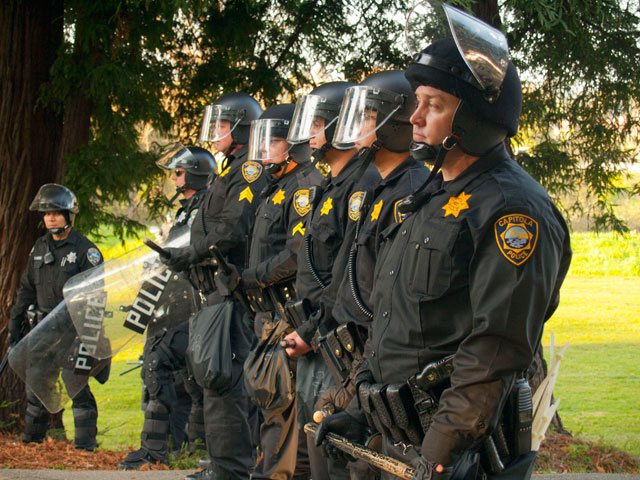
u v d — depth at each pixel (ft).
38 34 22.76
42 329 17.95
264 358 11.20
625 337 46.68
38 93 22.82
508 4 19.45
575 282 69.10
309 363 10.27
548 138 24.09
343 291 9.27
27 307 21.79
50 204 20.57
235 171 14.75
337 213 10.32
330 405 9.05
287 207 12.47
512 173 6.41
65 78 22.09
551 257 6.07
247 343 13.58
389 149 9.23
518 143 24.36
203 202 15.21
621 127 23.58
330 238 10.30
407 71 6.80
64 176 22.94
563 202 26.09
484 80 6.35
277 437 11.28
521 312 5.91
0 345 22.81
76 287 16.55
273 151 12.76
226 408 13.38
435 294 6.37
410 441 6.78
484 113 6.41
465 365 6.06
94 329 16.40
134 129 24.34
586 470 18.13
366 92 9.18
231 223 14.11
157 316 16.58
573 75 22.44
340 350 9.11
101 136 22.85
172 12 21.20
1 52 22.52
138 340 16.67
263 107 24.91
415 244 6.56
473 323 6.16
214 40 24.58
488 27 6.55
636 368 37.70
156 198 26.20
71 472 15.37
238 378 13.42
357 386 7.28
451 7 6.47
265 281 12.01
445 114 6.55
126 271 16.53
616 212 29.07
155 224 26.21
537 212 6.10
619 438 24.00
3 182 22.67
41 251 21.27
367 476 8.04
